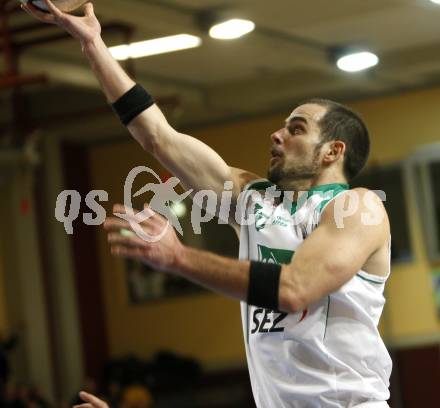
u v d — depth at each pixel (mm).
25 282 26562
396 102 24891
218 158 7188
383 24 19141
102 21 16656
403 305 24859
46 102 24953
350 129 6754
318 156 6652
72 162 27781
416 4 17750
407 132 24781
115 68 6969
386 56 22094
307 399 6371
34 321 26531
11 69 15898
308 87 23438
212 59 21297
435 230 24516
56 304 26844
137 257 5301
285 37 19062
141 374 26703
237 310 26953
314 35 19281
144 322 27969
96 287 28125
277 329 6391
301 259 5715
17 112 20672
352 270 5832
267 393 6539
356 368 6352
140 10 15398
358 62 20188
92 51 6902
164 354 27078
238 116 26266
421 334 24656
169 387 26703
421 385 24609
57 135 27141
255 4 16656
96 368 27688
